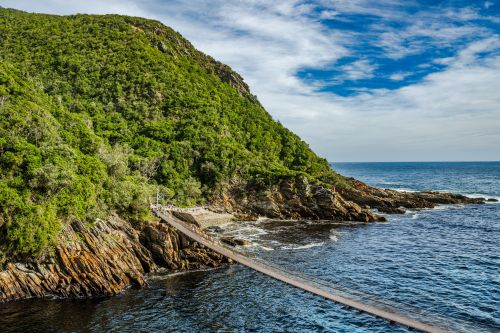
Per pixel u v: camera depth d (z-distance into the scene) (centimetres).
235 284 4234
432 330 2886
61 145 4997
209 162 9350
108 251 4275
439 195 11469
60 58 11169
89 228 4441
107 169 5941
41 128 5153
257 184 9294
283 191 9194
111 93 10694
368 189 11244
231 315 3434
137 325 3192
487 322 3244
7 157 4294
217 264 4919
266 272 4006
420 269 4778
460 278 4428
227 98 13275
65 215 4362
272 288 4125
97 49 12131
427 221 8394
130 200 5228
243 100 14150
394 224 8050
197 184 8925
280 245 6003
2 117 4888
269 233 6988
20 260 3903
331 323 3306
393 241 6381
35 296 3744
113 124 9681
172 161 9056
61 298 3731
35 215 3981
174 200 8300
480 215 9156
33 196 4241
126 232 4850
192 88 12331
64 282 3834
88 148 6125
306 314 3478
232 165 9500
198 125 10381
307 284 3778
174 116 10862
